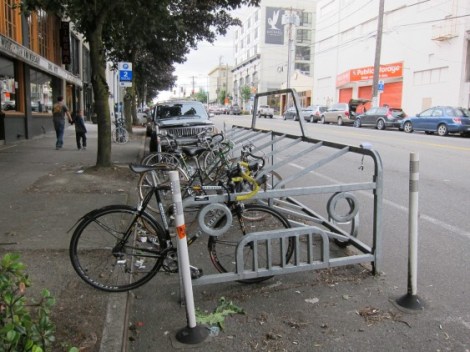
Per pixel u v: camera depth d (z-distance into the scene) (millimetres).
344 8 43344
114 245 4617
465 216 6789
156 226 4199
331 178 10211
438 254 5223
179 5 16391
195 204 4172
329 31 47000
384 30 36375
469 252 5289
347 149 5000
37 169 10273
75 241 4152
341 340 3434
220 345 3395
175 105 15078
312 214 6094
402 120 25656
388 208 7312
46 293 2707
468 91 28125
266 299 4102
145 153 14344
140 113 39875
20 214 6434
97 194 7793
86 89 32469
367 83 39344
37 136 18359
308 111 37906
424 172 10672
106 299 3951
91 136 19859
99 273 4355
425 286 4359
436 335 3486
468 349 3305
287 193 4312
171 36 18453
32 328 2467
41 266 4582
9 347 2217
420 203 7586
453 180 9648
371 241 5746
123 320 3598
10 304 2426
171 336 3521
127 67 17078
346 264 4438
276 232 4129
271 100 80500
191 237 4449
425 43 31516
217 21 18266
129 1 9875
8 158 12062
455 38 28703
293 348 3338
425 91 31812
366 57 39625
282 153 14562
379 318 3742
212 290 4281
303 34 83375
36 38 17453
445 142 18125
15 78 16297
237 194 4219
